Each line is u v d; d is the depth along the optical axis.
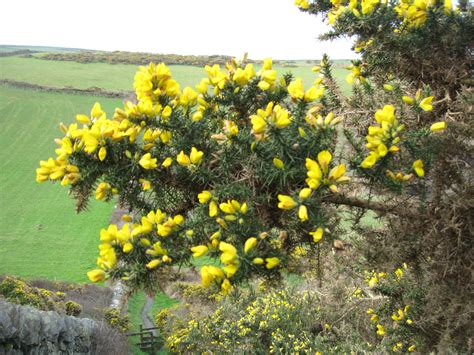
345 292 5.21
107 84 48.03
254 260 1.85
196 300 14.25
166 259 1.91
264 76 2.34
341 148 2.32
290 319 7.50
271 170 1.97
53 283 17.12
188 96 2.26
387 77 3.26
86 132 2.05
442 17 2.76
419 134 2.26
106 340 11.34
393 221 2.50
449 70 2.85
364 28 2.82
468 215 2.43
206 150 2.21
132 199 2.17
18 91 44.91
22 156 32.28
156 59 53.12
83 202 2.13
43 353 7.97
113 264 1.97
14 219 24.03
